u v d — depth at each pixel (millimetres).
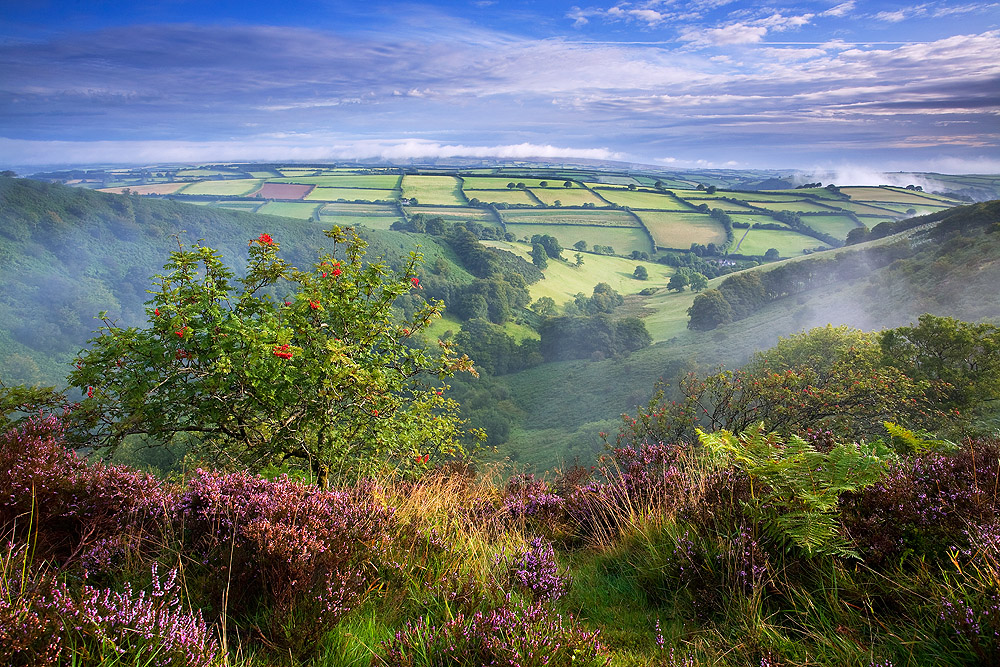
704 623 2814
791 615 2789
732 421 8406
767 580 2881
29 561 2465
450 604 2768
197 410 5812
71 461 3475
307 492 3611
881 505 3189
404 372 7250
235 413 5953
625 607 3125
